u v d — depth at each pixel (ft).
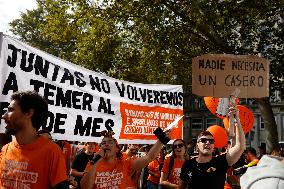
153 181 31.30
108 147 14.37
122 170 14.66
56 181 9.02
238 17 56.24
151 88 21.81
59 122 16.29
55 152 9.19
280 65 57.98
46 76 15.71
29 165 9.07
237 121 15.76
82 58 57.62
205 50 60.80
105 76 18.76
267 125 55.62
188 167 16.24
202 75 20.77
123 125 19.65
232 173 22.17
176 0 53.83
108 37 54.80
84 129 17.34
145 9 53.93
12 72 14.32
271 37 59.77
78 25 53.57
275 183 5.20
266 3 55.98
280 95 60.49
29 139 9.32
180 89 23.58
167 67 62.95
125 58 59.41
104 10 53.78
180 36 58.59
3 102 13.98
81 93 17.26
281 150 15.51
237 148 15.61
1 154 9.64
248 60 20.84
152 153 13.60
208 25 55.57
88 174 13.87
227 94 20.70
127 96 20.08
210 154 16.05
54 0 53.31
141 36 58.85
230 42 59.52
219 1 55.42
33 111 9.30
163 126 22.27
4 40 14.11
